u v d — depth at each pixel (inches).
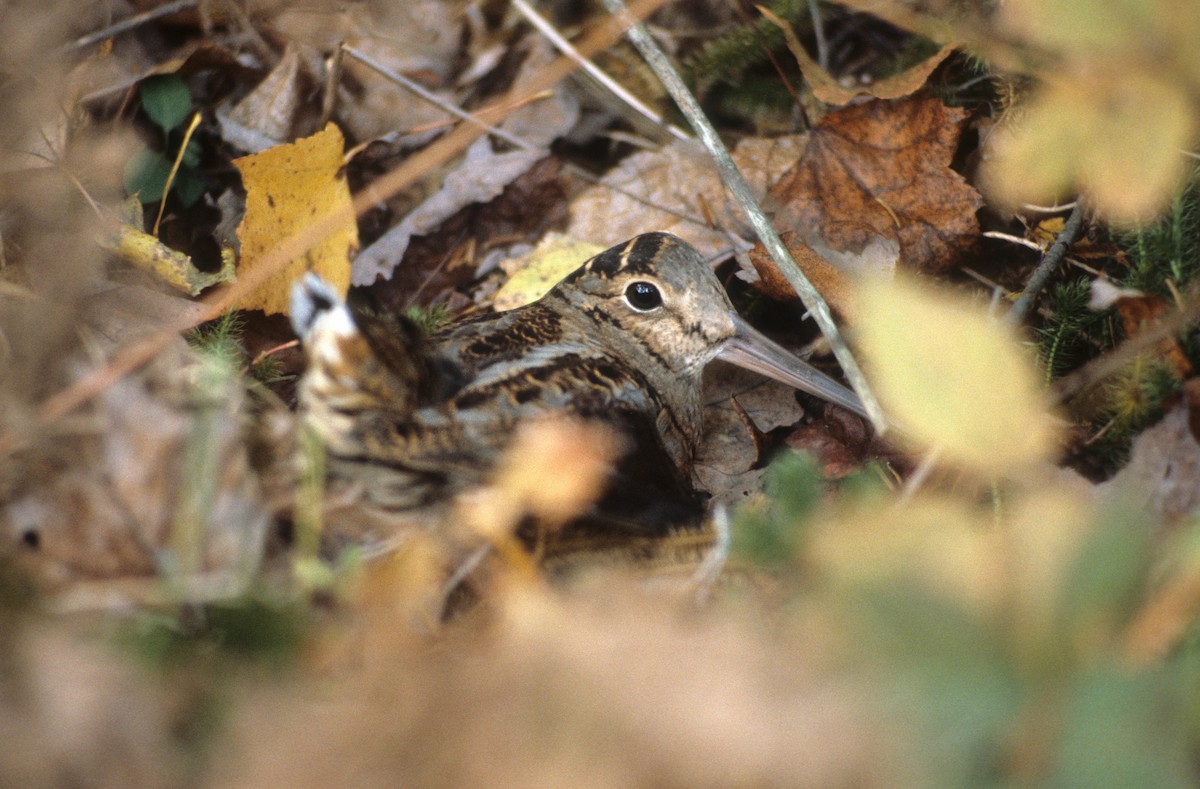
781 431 59.9
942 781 36.7
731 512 56.4
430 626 53.4
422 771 43.3
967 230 60.1
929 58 60.6
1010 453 41.5
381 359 54.8
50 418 53.9
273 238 59.4
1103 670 36.9
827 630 39.2
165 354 55.2
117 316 57.5
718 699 40.7
